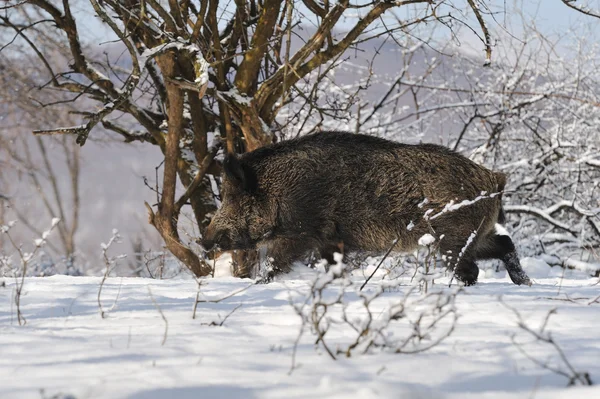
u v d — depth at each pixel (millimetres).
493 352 4145
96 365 3811
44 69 31047
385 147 9805
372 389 3137
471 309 5797
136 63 11211
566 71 19766
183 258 13344
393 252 9953
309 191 9891
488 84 20000
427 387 3367
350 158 9812
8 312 6113
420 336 4328
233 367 3736
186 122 15062
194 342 4477
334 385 3232
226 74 14078
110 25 10922
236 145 14281
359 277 10586
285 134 15484
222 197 10492
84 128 12047
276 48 14523
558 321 5281
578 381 3453
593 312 5625
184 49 12070
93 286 8242
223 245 10383
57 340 4602
